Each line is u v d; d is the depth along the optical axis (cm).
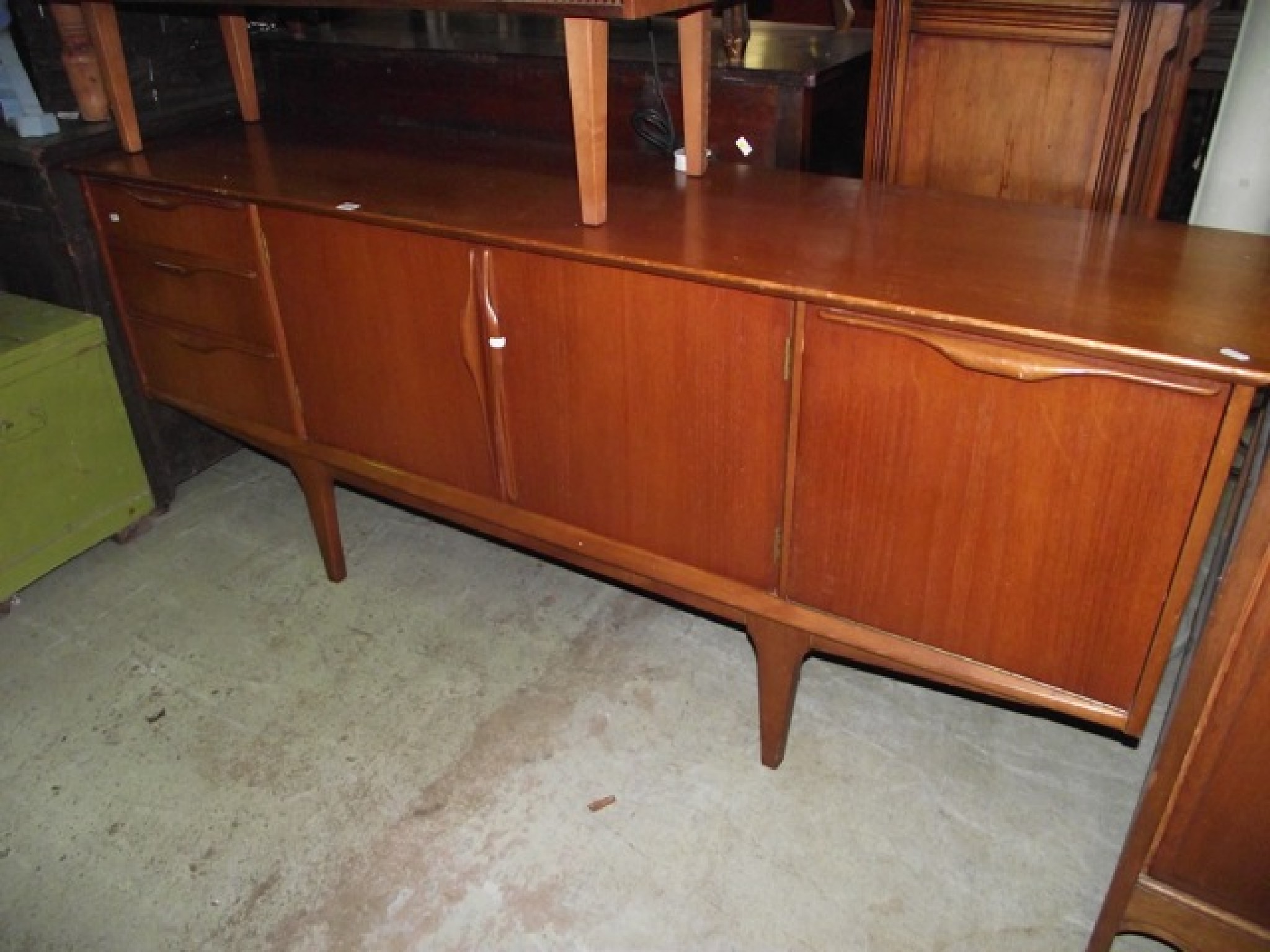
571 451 156
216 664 188
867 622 141
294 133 207
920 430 122
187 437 235
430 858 150
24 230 201
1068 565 120
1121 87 160
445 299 156
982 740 167
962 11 168
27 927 142
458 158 185
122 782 164
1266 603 99
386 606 202
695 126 167
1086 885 143
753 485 140
